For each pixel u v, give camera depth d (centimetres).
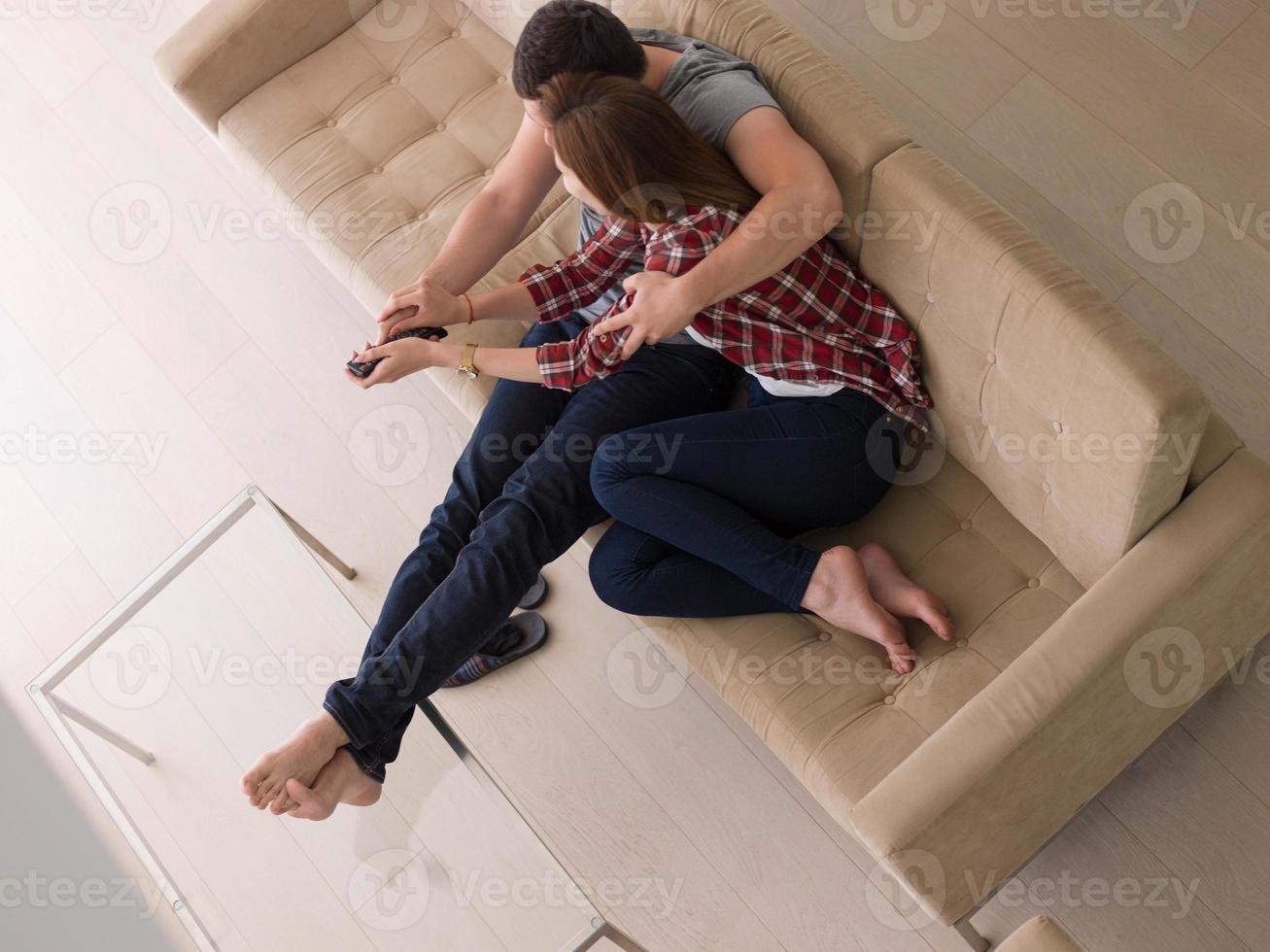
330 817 183
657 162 149
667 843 203
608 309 166
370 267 209
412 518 242
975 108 240
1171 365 131
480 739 218
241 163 230
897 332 162
